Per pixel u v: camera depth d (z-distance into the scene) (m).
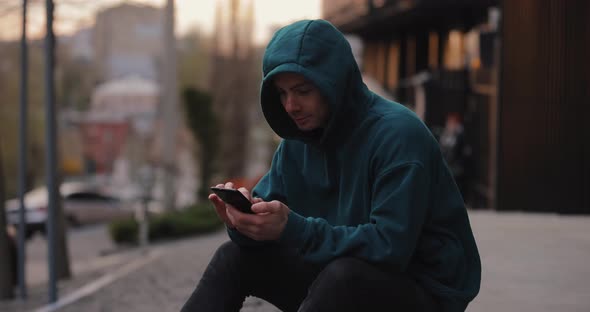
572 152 9.30
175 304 5.87
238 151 41.94
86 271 12.69
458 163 14.94
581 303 3.96
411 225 1.92
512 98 9.38
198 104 28.38
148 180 16.39
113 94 86.12
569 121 9.34
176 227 19.81
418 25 20.42
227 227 2.03
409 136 1.98
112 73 98.69
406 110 2.05
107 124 81.25
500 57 9.48
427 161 1.99
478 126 14.92
